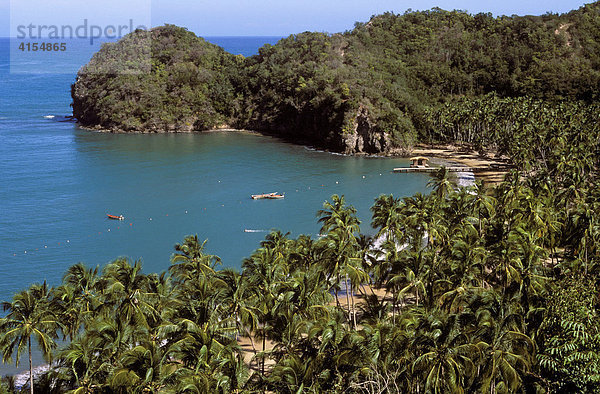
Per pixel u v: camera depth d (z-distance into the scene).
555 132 149.12
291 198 145.12
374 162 189.88
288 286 61.06
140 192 149.75
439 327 42.94
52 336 58.09
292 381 43.22
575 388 37.09
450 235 76.88
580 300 39.47
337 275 66.81
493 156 191.62
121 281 59.00
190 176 168.12
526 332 48.50
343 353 43.97
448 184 104.75
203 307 52.41
